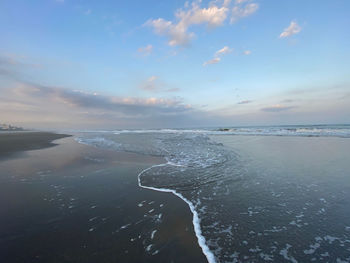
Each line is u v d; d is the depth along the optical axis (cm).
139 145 1376
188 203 411
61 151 1136
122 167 732
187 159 860
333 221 326
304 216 346
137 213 369
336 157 832
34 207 397
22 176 618
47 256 248
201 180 565
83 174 640
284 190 475
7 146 1393
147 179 581
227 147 1196
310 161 772
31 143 1602
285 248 260
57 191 486
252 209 378
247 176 595
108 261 238
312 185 504
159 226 322
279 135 1967
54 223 333
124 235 296
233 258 243
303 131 2223
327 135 1794
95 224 329
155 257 246
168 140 1680
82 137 2345
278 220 334
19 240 284
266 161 792
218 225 322
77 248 264
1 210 383
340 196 428
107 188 508
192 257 246
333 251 252
